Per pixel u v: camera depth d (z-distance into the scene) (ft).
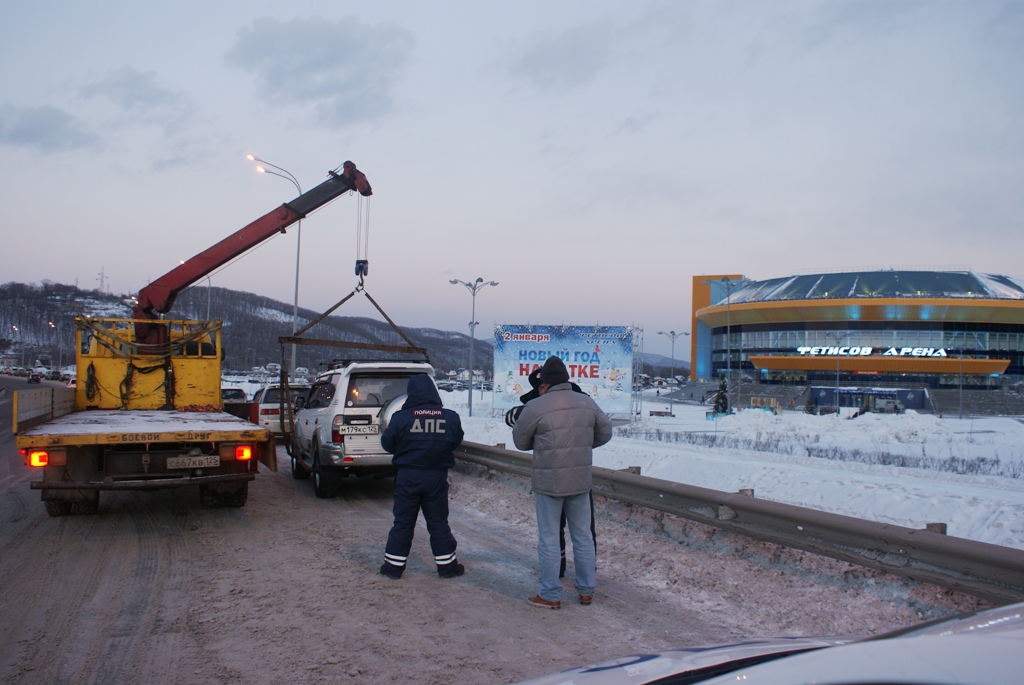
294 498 36.24
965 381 295.69
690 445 73.77
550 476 18.63
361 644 16.07
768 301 324.19
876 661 5.62
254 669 14.62
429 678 14.23
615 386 96.37
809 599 18.11
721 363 371.76
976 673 5.11
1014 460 66.18
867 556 17.76
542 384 20.02
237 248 48.44
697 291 422.00
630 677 7.72
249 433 28.84
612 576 21.88
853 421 101.50
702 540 23.24
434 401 22.07
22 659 15.01
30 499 35.12
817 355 307.58
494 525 29.37
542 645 16.05
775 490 40.40
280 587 20.44
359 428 34.60
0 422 94.07
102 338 36.86
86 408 36.63
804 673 5.82
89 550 24.62
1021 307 290.35
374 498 36.52
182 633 16.67
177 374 37.83
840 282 325.42
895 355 295.69
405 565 23.18
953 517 31.30
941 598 16.43
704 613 18.29
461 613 18.29
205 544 25.70
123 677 14.16
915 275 319.88
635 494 26.53
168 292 47.06
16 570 21.99
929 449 76.28
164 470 28.50
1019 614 6.48
